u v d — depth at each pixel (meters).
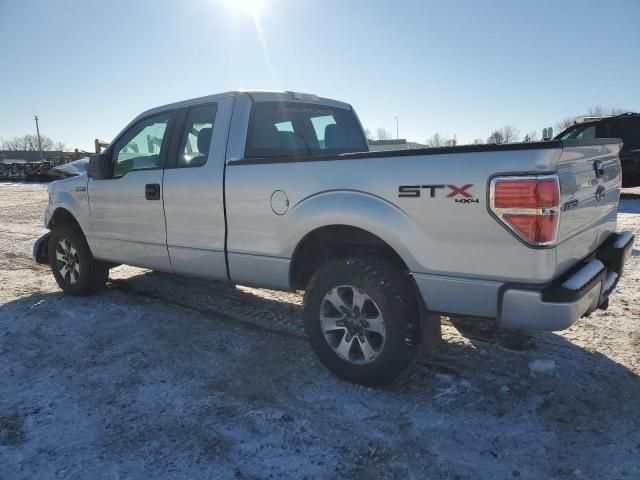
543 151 2.49
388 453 2.59
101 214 4.92
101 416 2.97
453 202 2.74
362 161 3.08
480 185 2.65
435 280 2.89
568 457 2.52
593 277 2.81
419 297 2.99
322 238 3.47
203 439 2.73
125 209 4.66
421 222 2.87
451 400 3.08
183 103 4.36
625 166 12.40
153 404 3.10
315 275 3.38
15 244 8.76
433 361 3.59
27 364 3.70
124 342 4.10
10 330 4.41
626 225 8.54
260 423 2.87
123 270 6.62
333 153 4.78
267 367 3.60
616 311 4.45
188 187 4.07
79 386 3.34
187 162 4.19
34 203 16.94
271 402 3.11
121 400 3.15
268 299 5.21
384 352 3.08
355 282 3.15
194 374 3.50
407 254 2.96
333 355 3.35
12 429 2.85
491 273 2.70
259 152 4.00
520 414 2.90
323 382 3.36
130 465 2.52
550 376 3.33
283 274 3.58
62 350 3.96
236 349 3.92
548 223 2.53
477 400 3.07
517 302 2.65
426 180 2.82
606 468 2.43
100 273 5.32
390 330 3.04
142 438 2.75
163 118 4.49
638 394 3.09
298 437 2.74
